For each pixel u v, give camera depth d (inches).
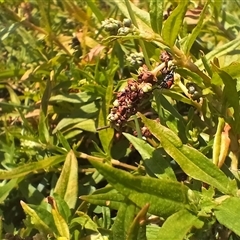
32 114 8.9
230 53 7.2
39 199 7.2
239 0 9.3
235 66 5.7
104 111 7.2
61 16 10.9
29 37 10.1
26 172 7.1
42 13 9.6
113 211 7.1
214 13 8.4
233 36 8.6
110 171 4.9
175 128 6.6
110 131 7.2
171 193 5.2
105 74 8.3
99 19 9.0
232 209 5.1
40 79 9.3
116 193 5.0
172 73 5.8
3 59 11.1
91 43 9.3
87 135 8.3
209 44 8.8
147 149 5.9
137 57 6.6
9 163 7.9
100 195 5.0
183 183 5.8
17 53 10.6
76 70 8.5
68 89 8.9
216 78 6.0
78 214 6.1
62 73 9.2
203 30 8.7
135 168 7.2
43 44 10.4
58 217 5.6
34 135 8.1
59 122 8.2
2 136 8.5
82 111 8.2
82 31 9.7
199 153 5.5
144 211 4.7
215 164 5.8
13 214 7.7
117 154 7.7
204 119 6.7
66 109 8.7
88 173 7.7
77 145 7.6
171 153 5.5
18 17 10.1
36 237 5.9
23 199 7.7
